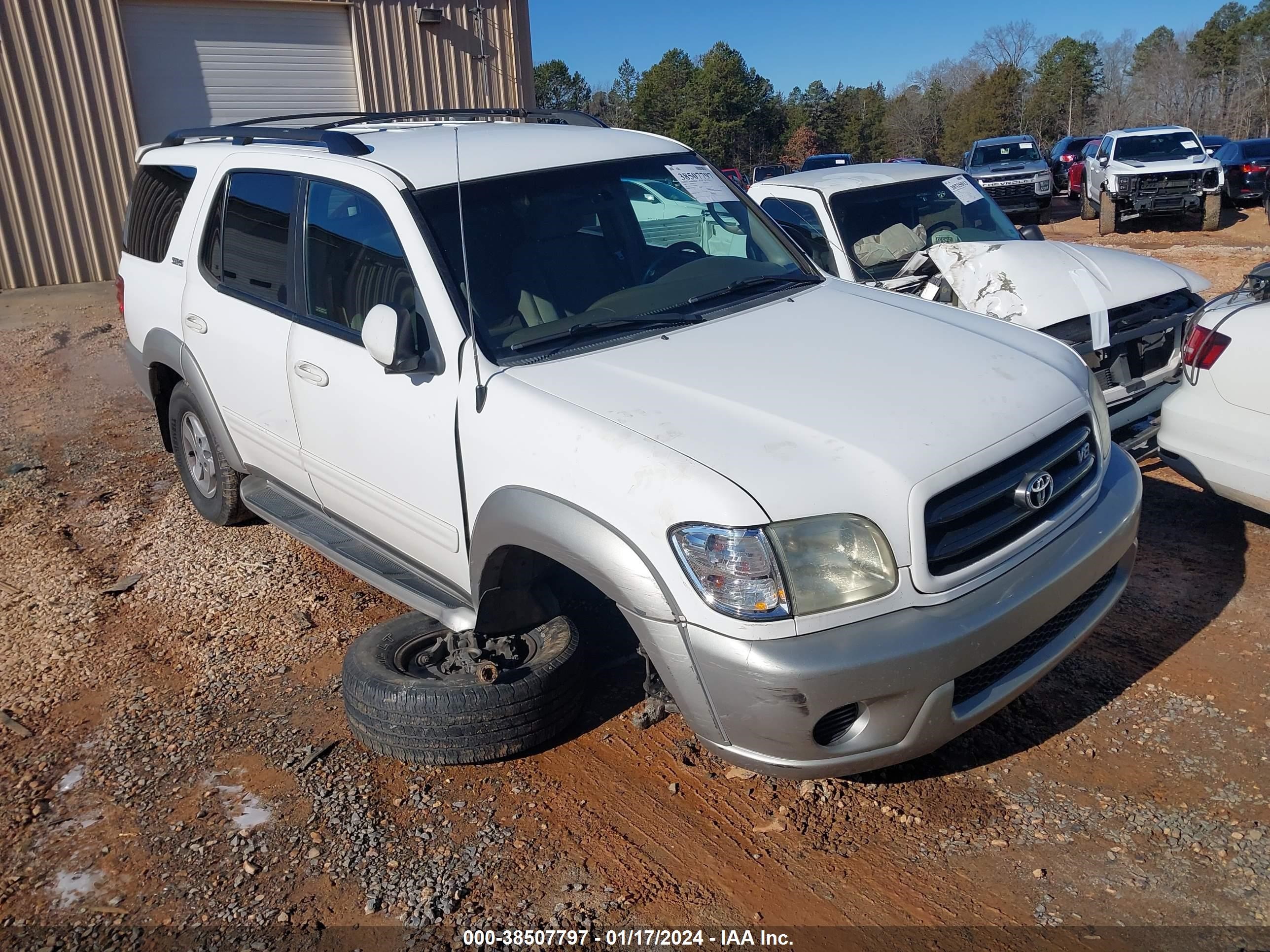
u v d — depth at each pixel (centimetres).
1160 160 1795
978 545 281
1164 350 528
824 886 286
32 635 446
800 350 331
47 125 1318
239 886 295
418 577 377
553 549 292
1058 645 307
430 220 350
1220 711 352
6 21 1274
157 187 536
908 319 365
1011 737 346
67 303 1256
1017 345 350
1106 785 320
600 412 294
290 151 431
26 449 706
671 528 265
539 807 324
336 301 385
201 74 1420
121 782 345
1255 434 425
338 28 1517
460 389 326
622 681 394
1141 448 516
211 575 498
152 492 617
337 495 403
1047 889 279
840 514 263
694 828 311
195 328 471
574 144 411
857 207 643
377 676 337
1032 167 2091
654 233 398
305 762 350
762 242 429
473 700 324
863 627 263
